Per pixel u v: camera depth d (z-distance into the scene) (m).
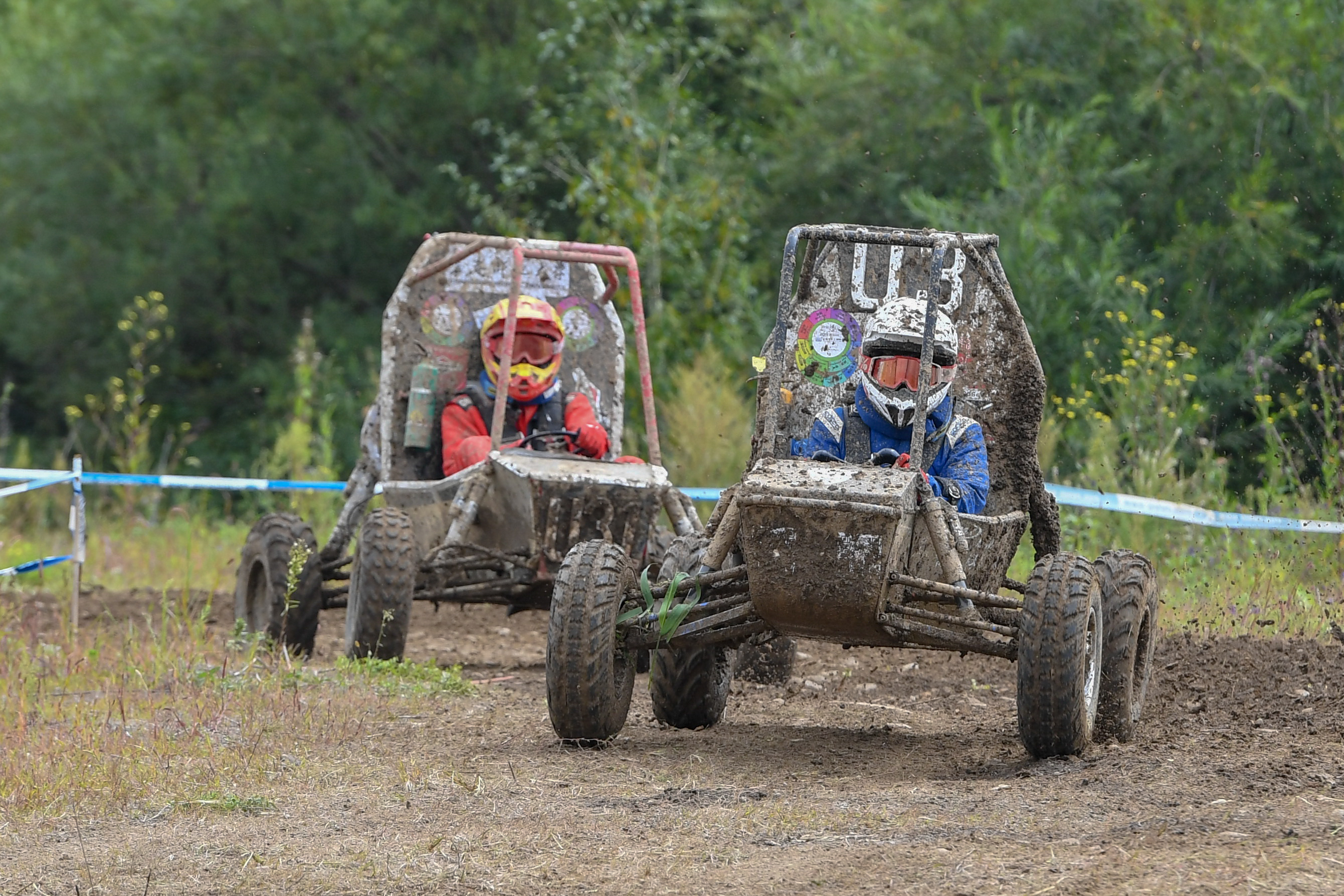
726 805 21.17
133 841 19.97
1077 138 64.31
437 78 89.69
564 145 79.69
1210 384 56.22
